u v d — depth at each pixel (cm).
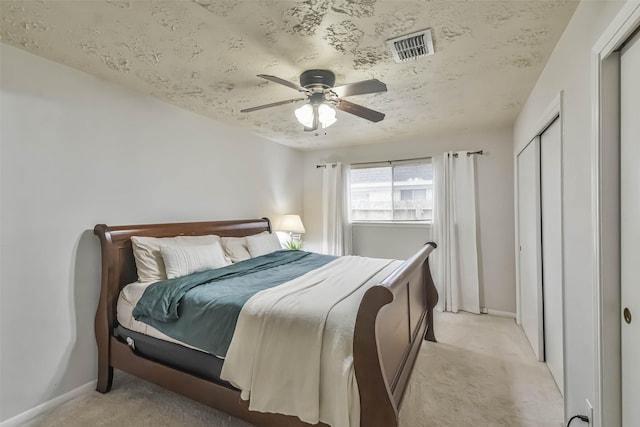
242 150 369
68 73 207
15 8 146
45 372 195
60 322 203
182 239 258
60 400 201
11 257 182
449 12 150
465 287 378
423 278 283
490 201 370
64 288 205
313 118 214
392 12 150
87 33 168
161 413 191
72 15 152
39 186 193
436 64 204
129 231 231
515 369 241
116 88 235
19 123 184
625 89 114
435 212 395
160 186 270
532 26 162
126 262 228
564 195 174
